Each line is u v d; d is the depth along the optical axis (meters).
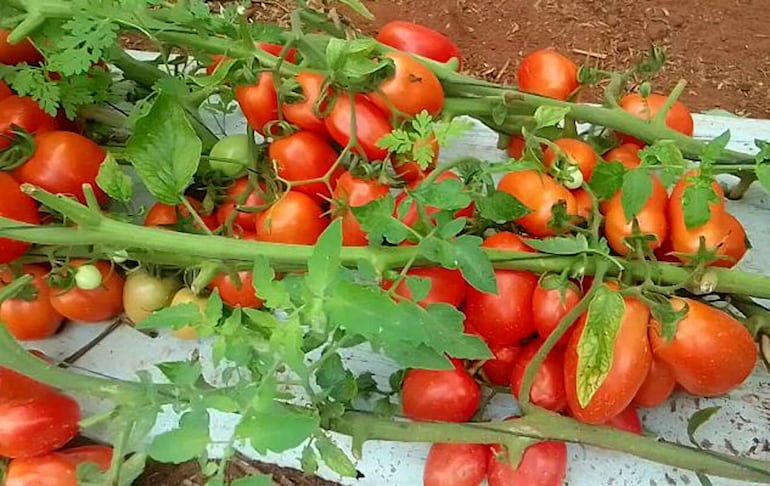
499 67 0.83
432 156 0.47
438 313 0.44
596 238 0.47
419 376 0.48
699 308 0.46
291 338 0.39
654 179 0.49
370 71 0.47
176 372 0.44
